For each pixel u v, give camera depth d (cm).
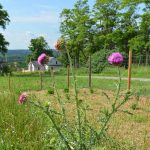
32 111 1074
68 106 1347
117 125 1148
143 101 1730
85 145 548
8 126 986
